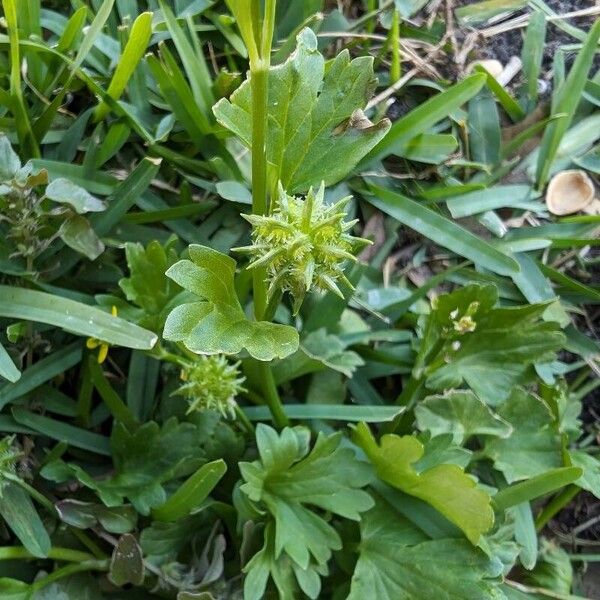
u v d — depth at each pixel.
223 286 0.12
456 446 0.16
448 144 0.19
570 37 0.21
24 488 0.16
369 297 0.19
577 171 0.20
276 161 0.13
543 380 0.18
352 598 0.16
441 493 0.16
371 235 0.19
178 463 0.16
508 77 0.21
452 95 0.19
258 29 0.11
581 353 0.19
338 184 0.19
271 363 0.17
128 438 0.16
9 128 0.18
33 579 0.16
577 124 0.21
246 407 0.18
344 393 0.18
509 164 0.20
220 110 0.13
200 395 0.16
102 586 0.16
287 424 0.17
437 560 0.16
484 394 0.18
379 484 0.17
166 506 0.16
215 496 0.17
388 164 0.20
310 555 0.16
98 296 0.16
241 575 0.16
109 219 0.17
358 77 0.13
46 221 0.17
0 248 0.16
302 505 0.17
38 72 0.18
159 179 0.19
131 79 0.19
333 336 0.18
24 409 0.17
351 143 0.13
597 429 0.20
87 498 0.17
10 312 0.16
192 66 0.18
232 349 0.12
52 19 0.19
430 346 0.18
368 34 0.20
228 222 0.19
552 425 0.18
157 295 0.16
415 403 0.18
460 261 0.20
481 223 0.20
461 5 0.21
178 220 0.18
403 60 0.20
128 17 0.19
